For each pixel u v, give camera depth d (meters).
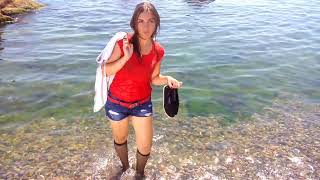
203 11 18.44
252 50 12.12
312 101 8.60
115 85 4.98
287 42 13.15
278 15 17.67
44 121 7.37
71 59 10.82
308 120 7.74
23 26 14.84
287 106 8.33
